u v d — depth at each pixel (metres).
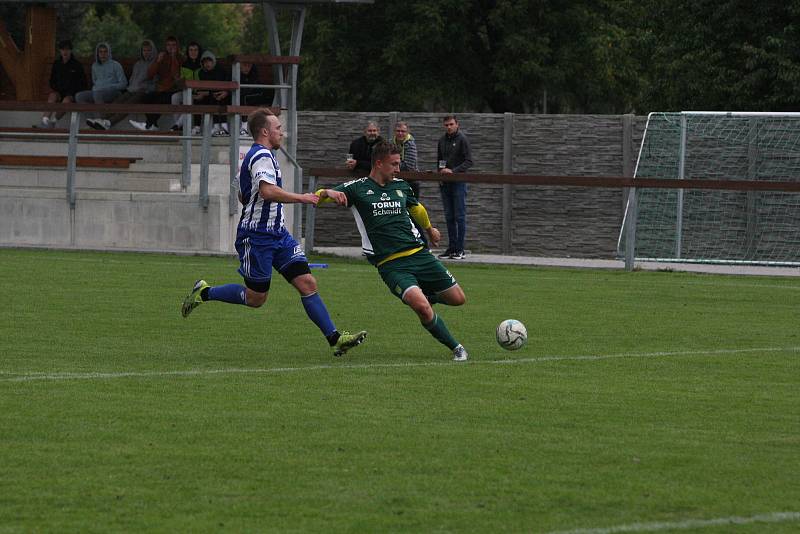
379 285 44.59
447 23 114.88
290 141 63.12
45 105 56.47
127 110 56.34
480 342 31.44
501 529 15.62
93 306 37.28
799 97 85.69
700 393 24.67
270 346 30.33
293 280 28.78
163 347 29.91
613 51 115.88
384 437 20.41
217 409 22.48
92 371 26.39
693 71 90.69
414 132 64.69
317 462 18.77
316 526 15.68
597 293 43.47
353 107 121.19
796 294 43.97
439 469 18.44
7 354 28.53
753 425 21.69
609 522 15.95
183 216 55.84
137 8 189.12
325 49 119.88
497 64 116.44
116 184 60.50
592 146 62.81
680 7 92.62
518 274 50.56
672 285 46.88
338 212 65.19
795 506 16.73
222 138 62.12
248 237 28.92
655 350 30.44
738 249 59.88
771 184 50.72
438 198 64.88
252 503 16.64
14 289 41.16
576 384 25.53
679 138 60.84
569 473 18.30
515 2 115.44
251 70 64.44
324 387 24.81
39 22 70.88
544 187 63.41
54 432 20.50
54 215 57.12
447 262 55.38
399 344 30.94
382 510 16.38
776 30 89.19
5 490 17.16
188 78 66.06
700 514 16.34
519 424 21.55
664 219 60.66
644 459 19.17
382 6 118.25
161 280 44.38
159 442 19.91
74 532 15.38
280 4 63.47
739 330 34.31
